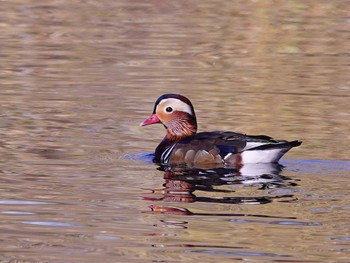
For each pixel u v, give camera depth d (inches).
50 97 743.7
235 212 444.1
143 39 997.8
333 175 517.0
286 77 827.4
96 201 466.3
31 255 387.9
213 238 407.8
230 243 402.0
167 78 816.3
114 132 641.6
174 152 559.2
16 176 515.2
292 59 912.9
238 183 501.0
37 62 879.7
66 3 1198.9
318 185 494.6
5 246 398.0
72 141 611.2
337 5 1189.7
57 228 423.2
